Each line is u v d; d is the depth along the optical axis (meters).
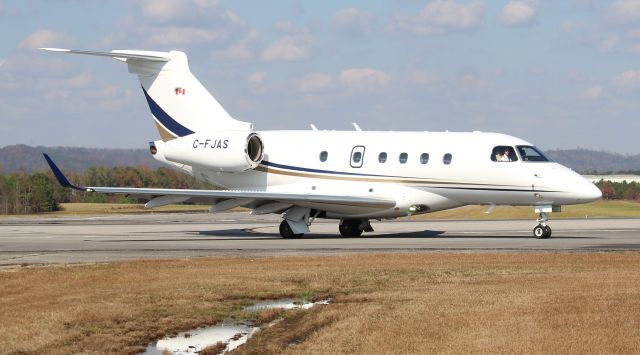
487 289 40.03
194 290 40.81
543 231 75.31
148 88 88.56
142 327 32.72
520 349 27.88
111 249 65.69
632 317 32.56
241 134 82.94
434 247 64.50
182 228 101.62
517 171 73.75
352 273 46.53
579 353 27.25
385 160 78.69
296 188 82.56
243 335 31.86
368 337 30.00
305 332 31.75
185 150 85.31
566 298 36.84
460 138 77.31
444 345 28.66
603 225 102.44
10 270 49.12
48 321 32.94
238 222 120.25
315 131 84.25
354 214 78.88
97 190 76.25
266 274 46.25
